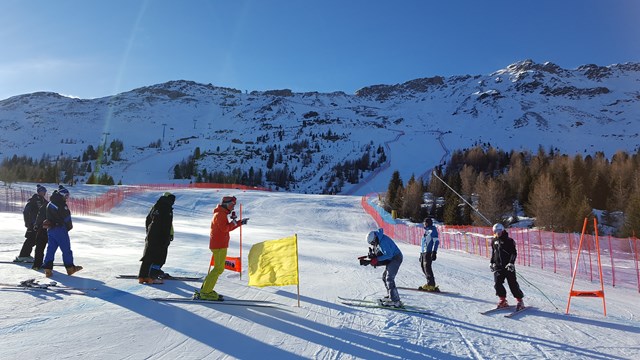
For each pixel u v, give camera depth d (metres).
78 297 6.90
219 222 7.20
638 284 15.49
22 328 5.38
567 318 7.46
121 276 8.49
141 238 17.86
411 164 157.12
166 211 8.34
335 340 5.54
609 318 7.68
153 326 5.69
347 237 29.86
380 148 178.75
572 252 26.97
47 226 8.17
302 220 46.62
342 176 146.00
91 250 13.10
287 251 7.53
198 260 11.88
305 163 177.50
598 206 51.03
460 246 27.81
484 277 12.31
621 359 5.39
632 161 59.97
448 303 8.16
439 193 61.94
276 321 6.23
